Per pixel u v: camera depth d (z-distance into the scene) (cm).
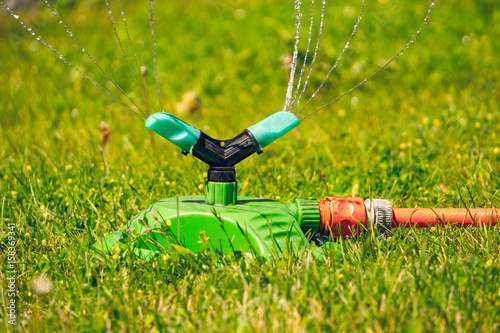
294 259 225
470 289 199
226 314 189
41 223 271
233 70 634
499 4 745
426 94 549
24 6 872
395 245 246
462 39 666
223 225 234
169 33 762
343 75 596
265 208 245
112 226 274
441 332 179
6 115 524
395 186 330
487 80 573
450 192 312
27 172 348
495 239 245
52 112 532
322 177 350
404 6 742
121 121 505
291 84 252
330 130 462
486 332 181
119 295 204
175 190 326
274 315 186
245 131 241
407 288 200
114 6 878
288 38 661
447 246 244
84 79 617
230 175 245
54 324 192
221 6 838
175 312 197
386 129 452
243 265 222
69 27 811
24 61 687
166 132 233
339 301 198
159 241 240
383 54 632
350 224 252
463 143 399
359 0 759
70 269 230
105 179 333
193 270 227
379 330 179
